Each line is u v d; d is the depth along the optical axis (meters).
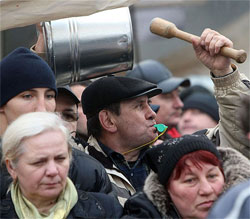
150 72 11.91
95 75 7.48
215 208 5.14
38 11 6.81
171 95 11.70
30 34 7.77
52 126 5.90
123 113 7.61
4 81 6.48
